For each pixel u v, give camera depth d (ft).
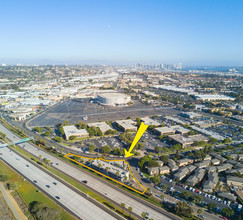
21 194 347.15
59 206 319.68
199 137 645.51
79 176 409.49
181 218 305.73
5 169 424.46
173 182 403.75
